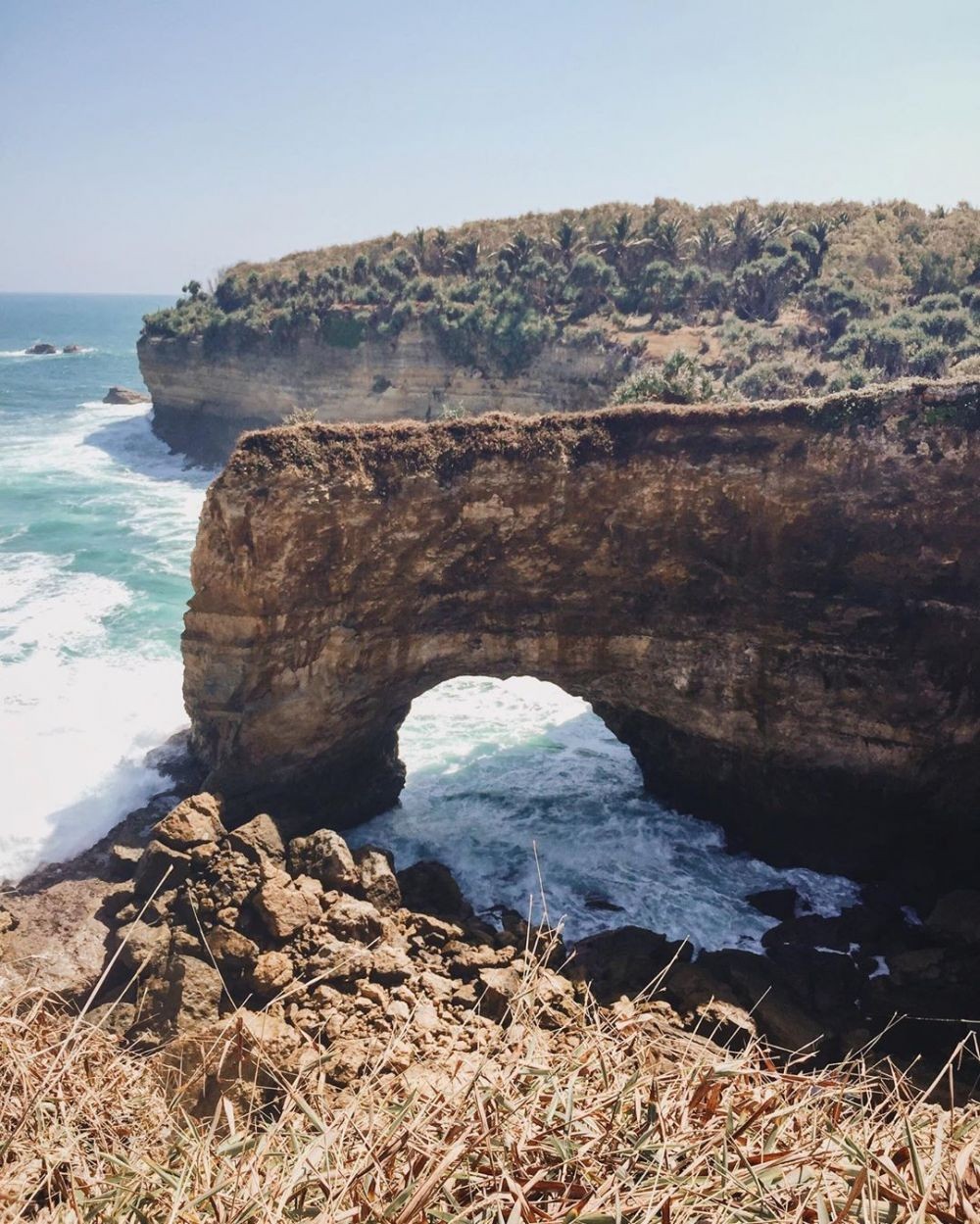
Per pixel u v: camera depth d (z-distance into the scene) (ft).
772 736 103.96
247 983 74.43
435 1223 13.96
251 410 300.81
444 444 105.09
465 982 78.48
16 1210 14.97
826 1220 13.85
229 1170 15.37
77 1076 18.69
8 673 132.67
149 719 121.49
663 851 106.11
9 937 82.94
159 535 204.33
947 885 97.91
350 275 314.55
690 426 103.60
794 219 295.89
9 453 299.79
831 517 100.58
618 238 285.84
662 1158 14.98
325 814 106.73
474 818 111.86
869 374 181.06
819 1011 78.07
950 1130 16.53
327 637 103.30
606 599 107.76
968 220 292.20
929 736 98.17
